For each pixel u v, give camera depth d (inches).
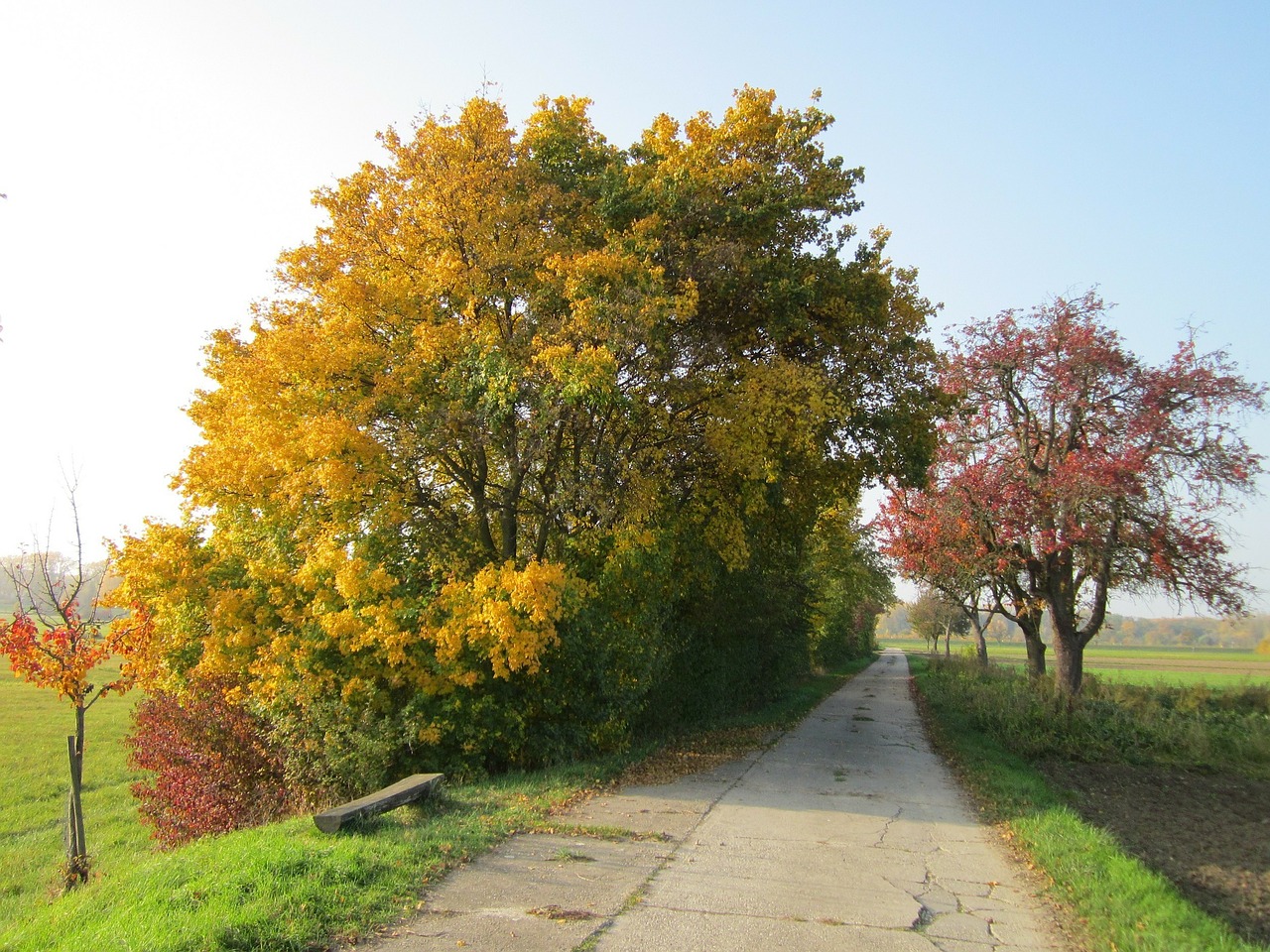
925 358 633.6
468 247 522.3
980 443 827.4
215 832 493.7
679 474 600.4
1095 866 281.7
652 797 390.0
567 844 298.8
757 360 606.5
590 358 440.8
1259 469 721.6
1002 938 220.4
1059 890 261.9
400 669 456.4
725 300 569.9
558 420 486.0
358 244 555.5
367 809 298.8
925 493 811.4
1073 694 711.1
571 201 552.4
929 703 1020.5
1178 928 225.9
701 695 697.6
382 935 206.7
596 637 481.7
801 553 850.1
